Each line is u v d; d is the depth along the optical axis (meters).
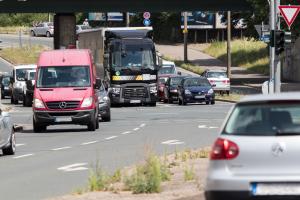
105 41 107.88
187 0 137.00
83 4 136.25
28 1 132.75
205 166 37.81
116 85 106.12
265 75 162.88
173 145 51.38
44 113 65.06
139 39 106.62
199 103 116.31
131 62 106.25
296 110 22.61
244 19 152.00
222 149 22.38
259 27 79.31
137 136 59.75
